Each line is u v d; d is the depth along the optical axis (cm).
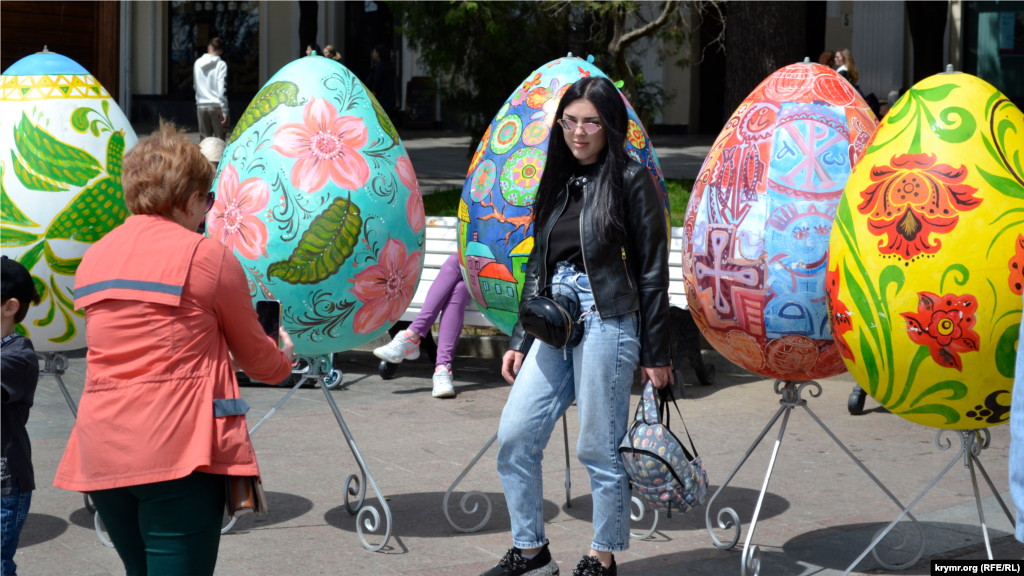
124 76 2617
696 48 2459
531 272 352
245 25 2655
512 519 347
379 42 2775
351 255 412
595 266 329
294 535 409
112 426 252
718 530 421
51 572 368
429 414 630
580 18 1329
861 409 631
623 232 328
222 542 400
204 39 2664
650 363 331
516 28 1218
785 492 473
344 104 429
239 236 414
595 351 328
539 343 345
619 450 332
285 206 410
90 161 458
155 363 253
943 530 418
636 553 393
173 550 254
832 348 379
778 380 397
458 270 686
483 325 727
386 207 423
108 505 262
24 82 459
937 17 1652
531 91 469
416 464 516
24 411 311
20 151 446
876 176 328
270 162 416
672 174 1513
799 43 1085
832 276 339
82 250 454
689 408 646
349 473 498
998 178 314
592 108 329
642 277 332
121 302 255
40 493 464
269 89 432
